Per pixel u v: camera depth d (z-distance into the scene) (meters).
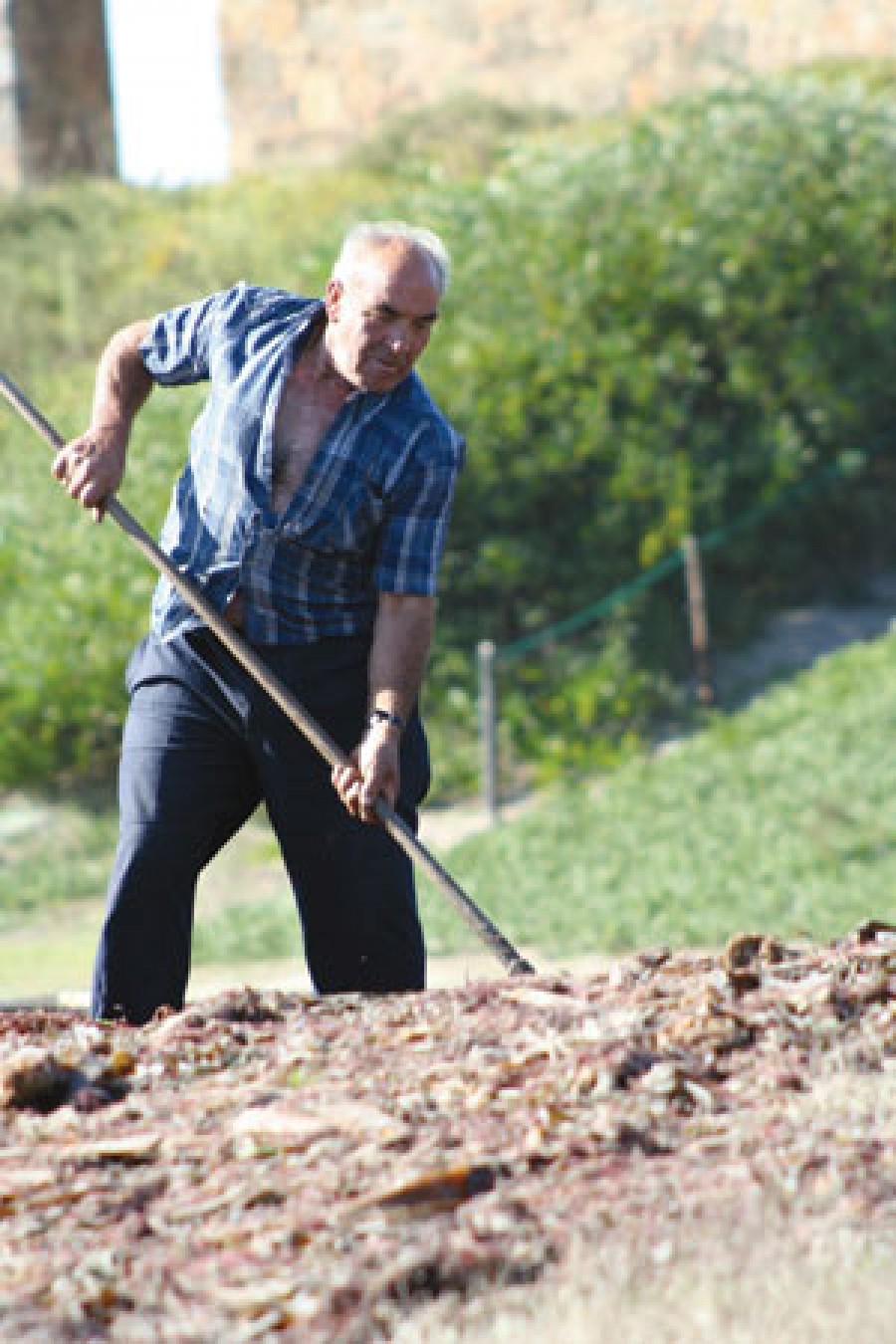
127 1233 9.23
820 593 43.59
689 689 39.78
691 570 39.06
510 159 49.53
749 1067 10.75
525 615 40.59
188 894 14.03
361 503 13.35
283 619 13.65
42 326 51.38
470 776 37.25
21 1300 8.67
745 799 32.66
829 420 44.81
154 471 40.50
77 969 27.33
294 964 26.42
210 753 13.89
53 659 39.03
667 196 45.94
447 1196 9.35
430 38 68.94
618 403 43.31
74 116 70.44
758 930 25.38
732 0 64.50
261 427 13.28
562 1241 8.87
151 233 56.66
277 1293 8.58
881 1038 11.04
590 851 31.11
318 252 47.78
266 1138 10.05
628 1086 10.42
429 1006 12.14
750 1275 8.48
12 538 40.91
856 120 48.56
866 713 35.75
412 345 13.02
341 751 13.54
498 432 41.94
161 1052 11.50
